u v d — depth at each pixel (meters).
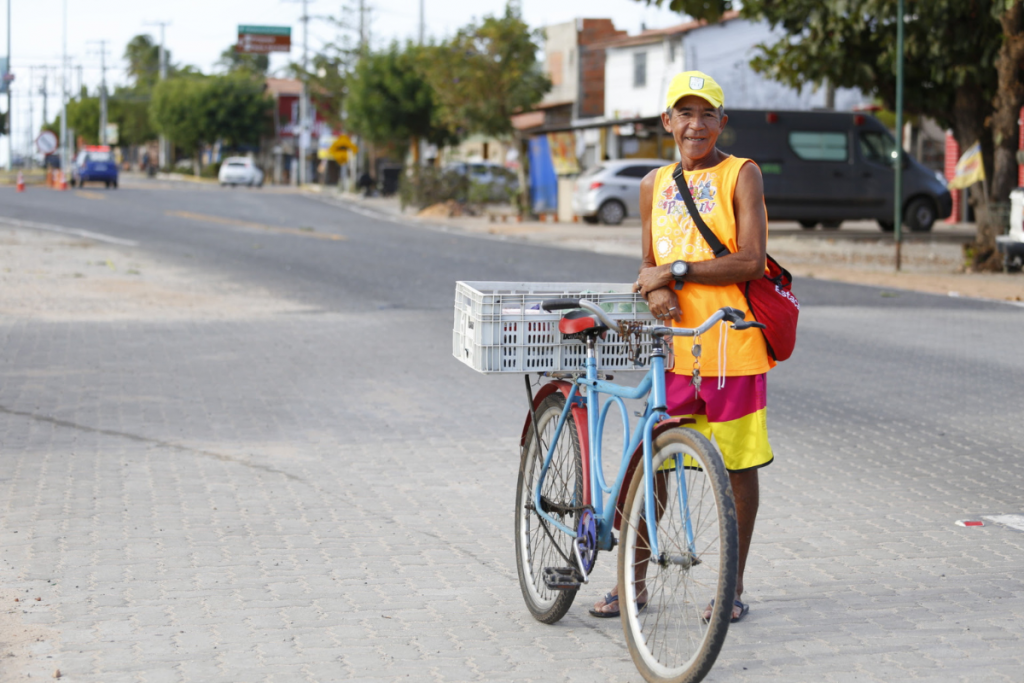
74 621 4.40
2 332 12.06
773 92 46.41
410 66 50.12
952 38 20.39
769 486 6.67
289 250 22.83
